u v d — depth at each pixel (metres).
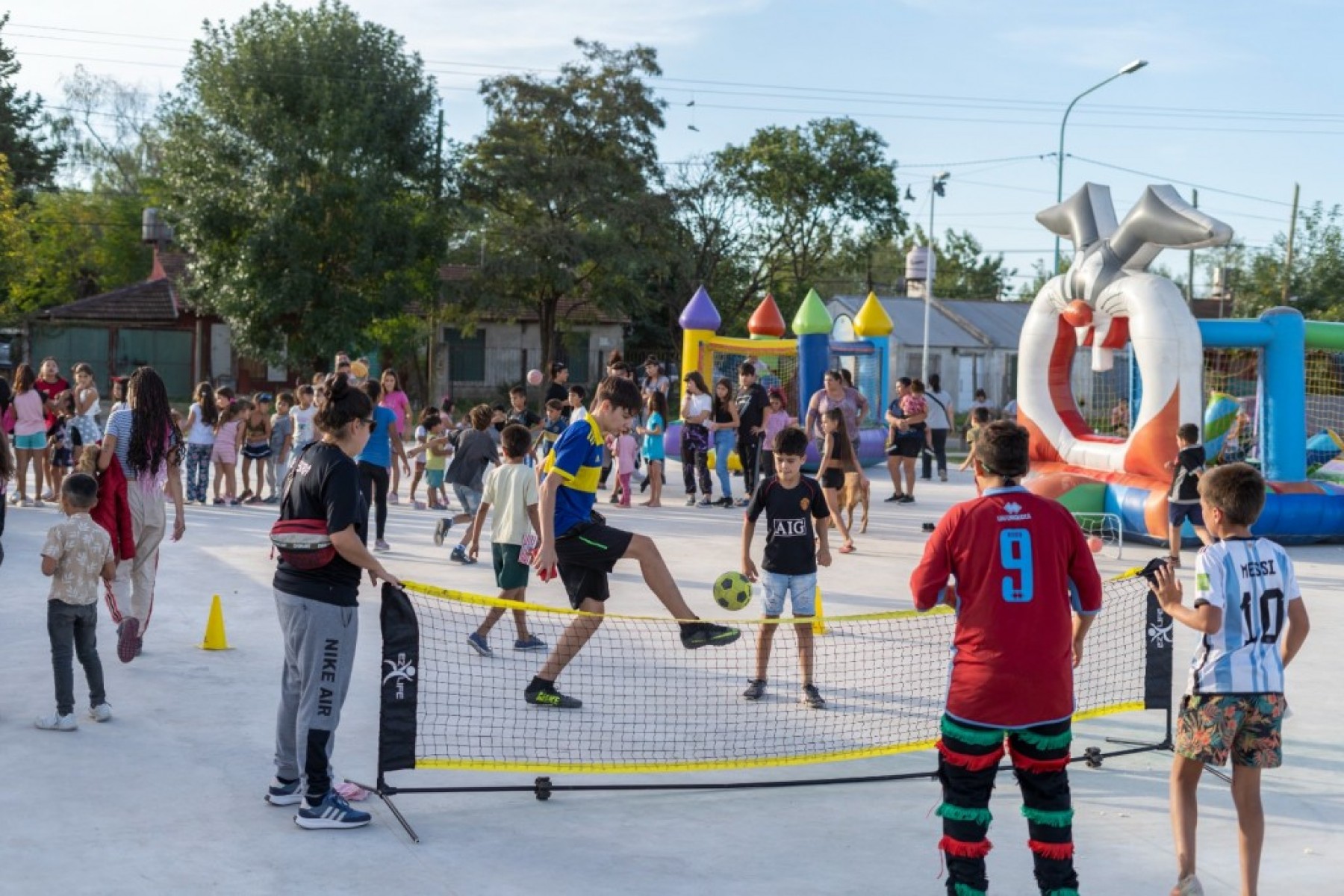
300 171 36.78
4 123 51.22
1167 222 15.32
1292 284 46.09
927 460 22.94
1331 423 20.08
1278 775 6.58
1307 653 9.51
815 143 57.53
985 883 4.59
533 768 6.09
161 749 6.57
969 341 51.06
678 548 14.08
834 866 5.25
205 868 5.06
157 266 49.38
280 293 35.84
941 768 4.65
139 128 68.75
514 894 4.89
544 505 7.20
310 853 5.25
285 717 5.69
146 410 8.08
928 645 9.19
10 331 41.47
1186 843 4.89
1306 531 15.10
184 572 11.77
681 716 7.36
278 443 17.22
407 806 5.88
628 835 5.59
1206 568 4.78
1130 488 15.14
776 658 8.77
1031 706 4.47
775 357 27.00
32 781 6.02
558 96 43.28
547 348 45.06
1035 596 4.50
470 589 11.09
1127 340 16.70
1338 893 5.06
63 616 6.79
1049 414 17.03
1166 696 6.84
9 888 4.80
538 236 40.53
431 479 17.28
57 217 56.81
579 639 7.36
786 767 6.61
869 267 59.91
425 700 7.44
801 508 7.63
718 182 53.72
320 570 5.47
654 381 18.31
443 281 41.00
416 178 39.44
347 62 37.75
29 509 15.98
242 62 36.56
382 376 17.58
